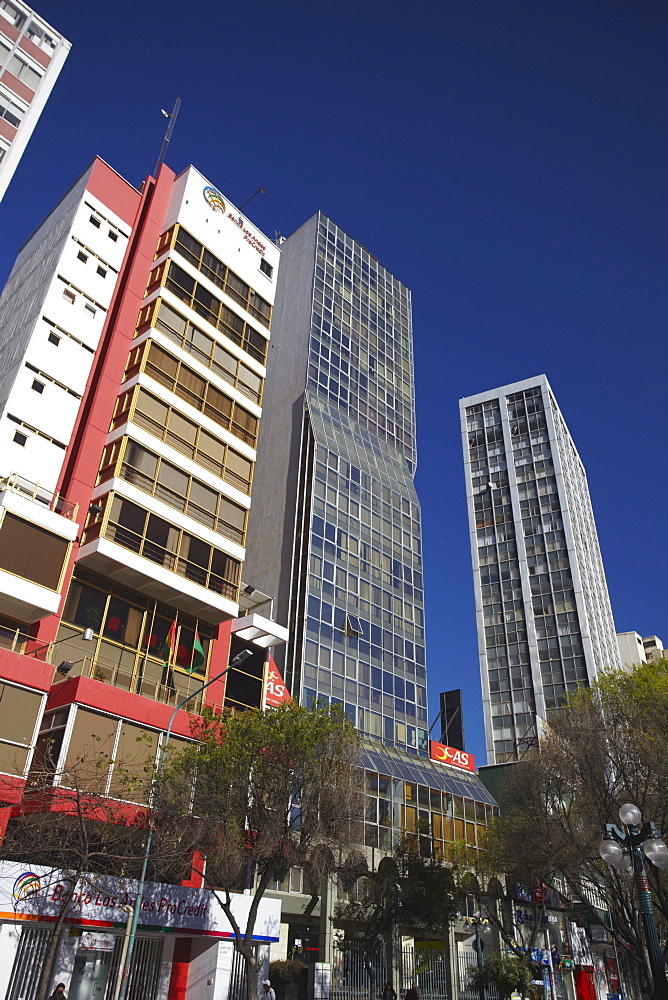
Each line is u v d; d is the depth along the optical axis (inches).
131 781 892.6
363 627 2038.6
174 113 1683.1
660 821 962.1
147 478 1220.5
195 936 978.1
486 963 1300.4
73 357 1259.8
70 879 829.8
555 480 3831.2
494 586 3693.4
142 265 1439.5
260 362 1572.3
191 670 1216.8
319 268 2623.0
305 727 941.8
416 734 2030.0
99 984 871.1
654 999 567.8
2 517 982.4
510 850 1336.1
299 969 1127.6
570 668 3314.5
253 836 909.8
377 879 1290.6
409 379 2819.9
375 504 2300.7
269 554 2082.9
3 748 861.8
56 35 1841.8
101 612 1117.1
